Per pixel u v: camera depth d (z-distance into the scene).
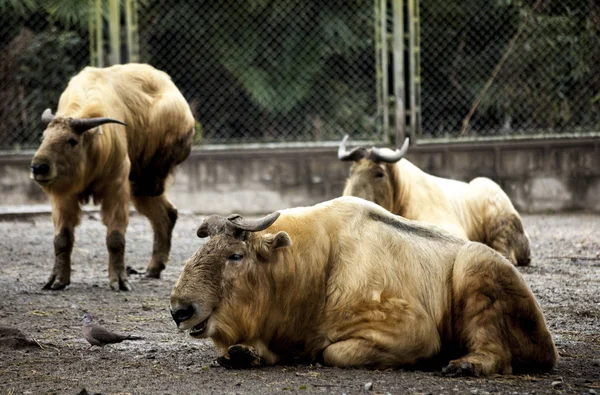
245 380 14.52
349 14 49.03
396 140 45.66
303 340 15.55
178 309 14.45
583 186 46.12
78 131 23.81
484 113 48.44
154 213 27.75
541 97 47.94
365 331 15.01
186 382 14.48
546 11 47.75
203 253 14.84
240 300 14.87
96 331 17.14
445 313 15.40
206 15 48.03
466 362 14.70
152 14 47.53
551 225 40.91
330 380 14.34
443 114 48.50
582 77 47.62
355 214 15.83
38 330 19.09
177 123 27.39
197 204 45.31
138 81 27.12
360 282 15.17
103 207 25.30
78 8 49.53
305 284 15.31
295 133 49.03
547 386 14.23
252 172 45.47
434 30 48.31
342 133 48.66
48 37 49.03
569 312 21.58
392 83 45.78
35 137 48.44
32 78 48.75
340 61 49.03
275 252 15.16
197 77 48.09
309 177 45.66
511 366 15.14
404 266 15.40
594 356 16.97
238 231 14.98
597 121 47.62
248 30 48.41
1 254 31.23
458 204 31.16
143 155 27.06
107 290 24.56
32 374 15.20
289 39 48.66
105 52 45.03
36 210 41.78
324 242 15.48
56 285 24.41
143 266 29.69
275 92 48.50
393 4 45.25
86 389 14.08
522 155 45.81
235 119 48.75
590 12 47.53
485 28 48.16
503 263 15.17
